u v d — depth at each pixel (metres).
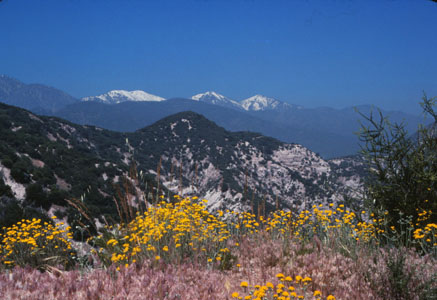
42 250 6.96
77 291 4.43
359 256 5.88
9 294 4.28
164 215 6.27
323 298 4.68
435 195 7.09
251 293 4.56
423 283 4.84
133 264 5.29
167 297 4.34
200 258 6.05
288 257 6.27
